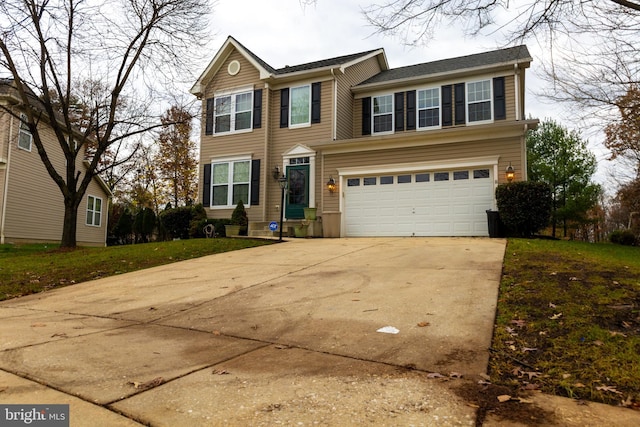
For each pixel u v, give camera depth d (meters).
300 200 15.55
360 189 14.61
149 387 2.90
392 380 2.94
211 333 4.33
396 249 9.59
